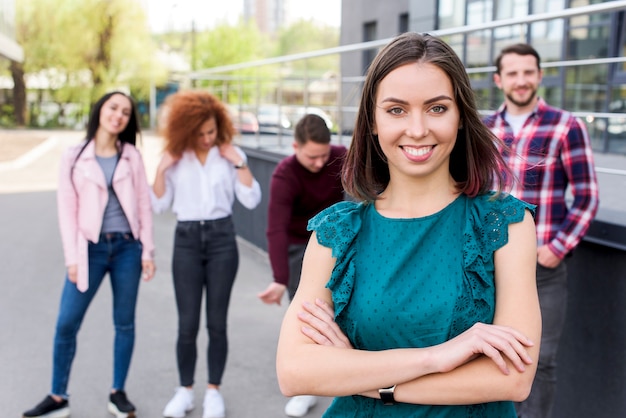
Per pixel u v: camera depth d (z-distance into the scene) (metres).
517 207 1.48
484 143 1.51
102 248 3.69
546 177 3.03
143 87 39.78
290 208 3.80
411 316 1.44
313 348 1.46
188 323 3.83
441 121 1.44
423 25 13.21
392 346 1.46
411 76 1.42
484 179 1.52
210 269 3.84
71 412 3.90
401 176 1.52
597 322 3.13
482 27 3.92
